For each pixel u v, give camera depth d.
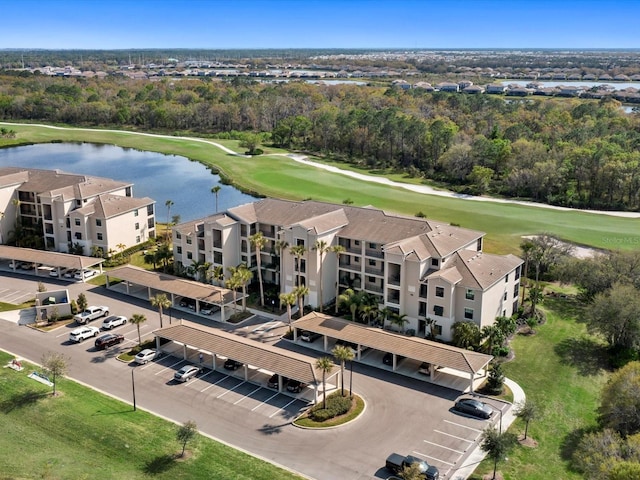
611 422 62.06
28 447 59.56
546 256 108.38
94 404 69.00
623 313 80.19
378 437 63.81
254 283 105.69
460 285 83.31
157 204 170.12
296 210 105.00
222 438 63.44
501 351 82.19
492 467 59.03
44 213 122.69
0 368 76.69
